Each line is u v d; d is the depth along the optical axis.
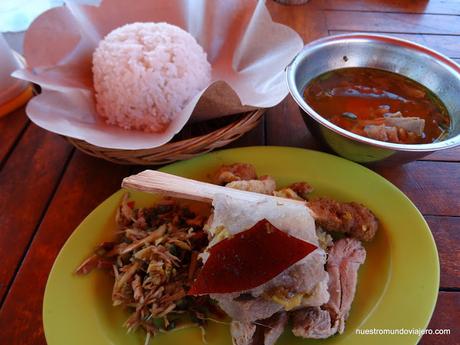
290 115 0.30
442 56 0.26
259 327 0.19
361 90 0.28
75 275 0.20
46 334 0.18
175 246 0.21
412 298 0.18
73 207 0.24
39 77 0.28
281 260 0.17
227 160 0.25
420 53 0.27
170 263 0.20
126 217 0.22
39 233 0.23
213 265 0.18
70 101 0.28
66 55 0.31
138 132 0.28
